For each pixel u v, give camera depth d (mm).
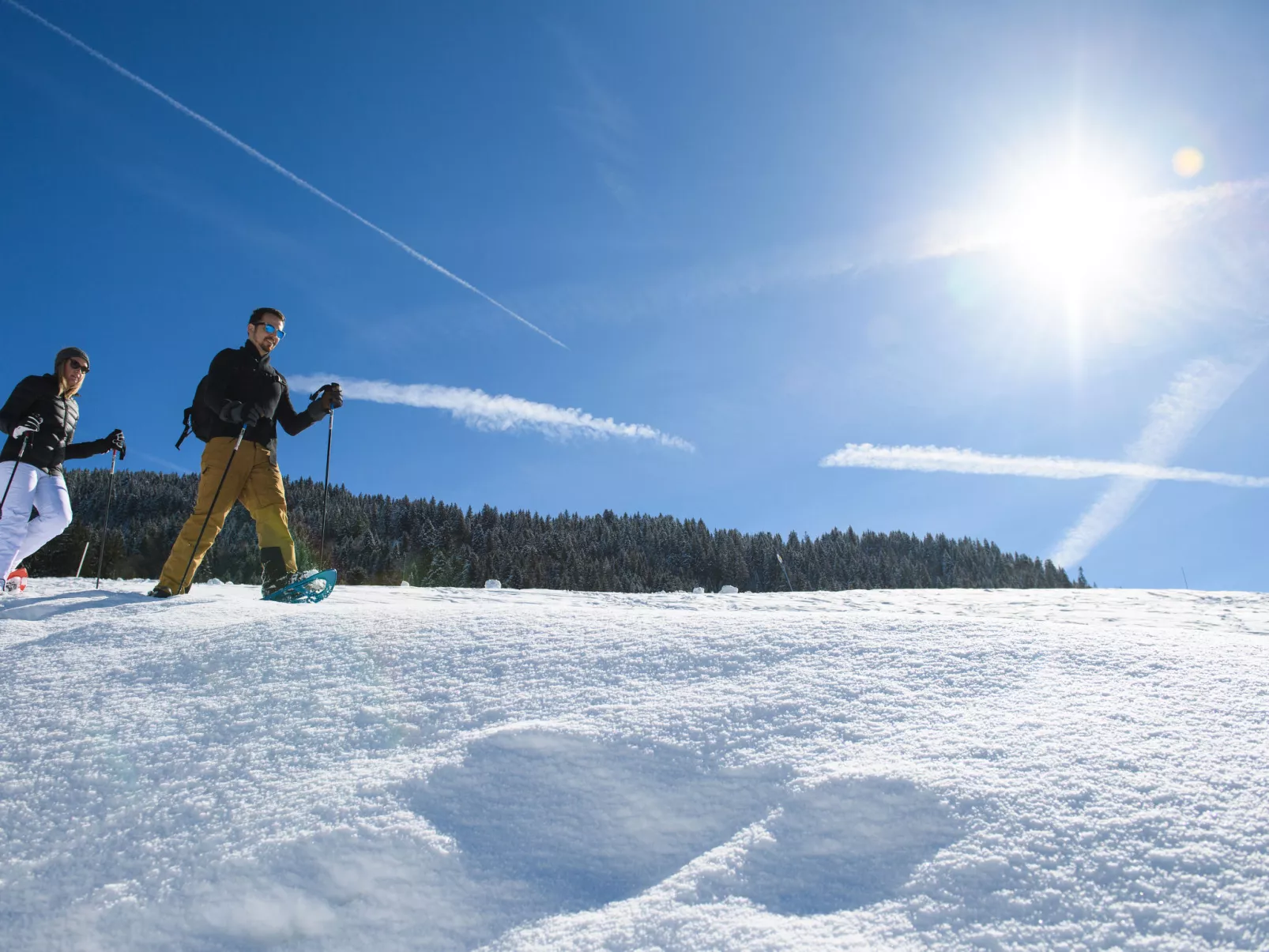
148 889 1515
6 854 1632
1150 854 1354
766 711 2000
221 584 6836
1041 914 1266
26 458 4387
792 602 8570
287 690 2281
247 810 1704
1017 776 1610
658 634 2615
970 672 2191
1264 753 1637
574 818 1651
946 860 1402
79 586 4910
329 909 1451
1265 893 1243
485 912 1434
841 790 1617
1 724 2158
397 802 1700
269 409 4426
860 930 1280
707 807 1650
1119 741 1730
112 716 2176
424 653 2521
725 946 1276
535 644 2574
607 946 1313
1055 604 8688
